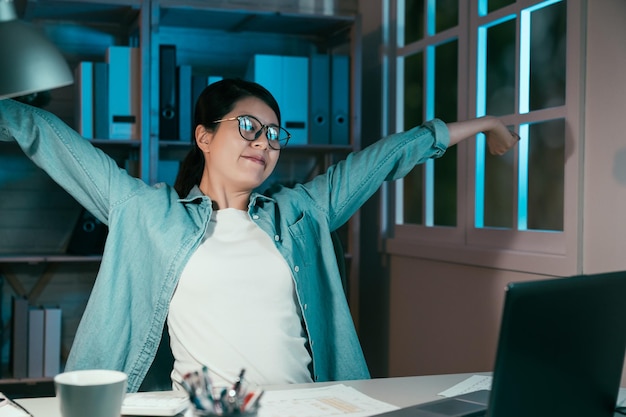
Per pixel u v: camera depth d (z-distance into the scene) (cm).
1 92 156
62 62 166
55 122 200
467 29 309
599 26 234
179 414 144
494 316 286
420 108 358
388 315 373
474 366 300
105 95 335
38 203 367
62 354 368
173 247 195
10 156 362
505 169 295
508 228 287
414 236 351
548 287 116
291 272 201
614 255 228
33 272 365
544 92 272
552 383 121
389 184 375
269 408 150
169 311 197
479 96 303
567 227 246
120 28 372
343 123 366
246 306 192
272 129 209
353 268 369
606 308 128
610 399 133
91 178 201
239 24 375
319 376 208
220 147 207
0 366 344
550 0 260
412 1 366
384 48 376
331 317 214
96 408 121
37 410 149
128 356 199
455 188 330
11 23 162
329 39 396
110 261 198
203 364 188
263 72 356
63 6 336
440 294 325
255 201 211
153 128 334
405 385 175
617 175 226
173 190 215
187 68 347
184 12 351
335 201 224
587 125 240
